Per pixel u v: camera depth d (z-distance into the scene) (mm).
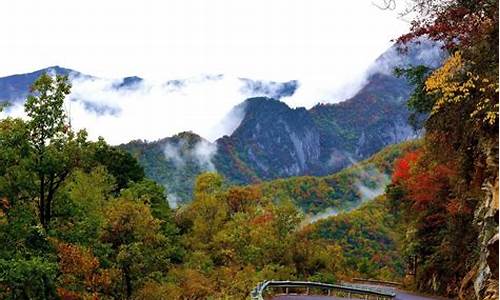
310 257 50750
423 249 44531
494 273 16766
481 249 21719
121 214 28109
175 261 49094
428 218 41562
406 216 48938
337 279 48500
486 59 17281
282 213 52031
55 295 23359
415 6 18125
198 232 59719
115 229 28016
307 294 33594
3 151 22062
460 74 18219
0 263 20297
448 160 27406
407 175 48062
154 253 29078
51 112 23281
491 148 19156
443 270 38938
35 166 22984
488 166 19469
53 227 24672
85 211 26625
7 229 22578
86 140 24406
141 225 28281
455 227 35625
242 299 27219
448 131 22938
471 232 33469
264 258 48750
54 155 23125
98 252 25891
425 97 26094
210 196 64188
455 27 17703
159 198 53781
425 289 42688
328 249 64688
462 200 30078
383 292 34781
